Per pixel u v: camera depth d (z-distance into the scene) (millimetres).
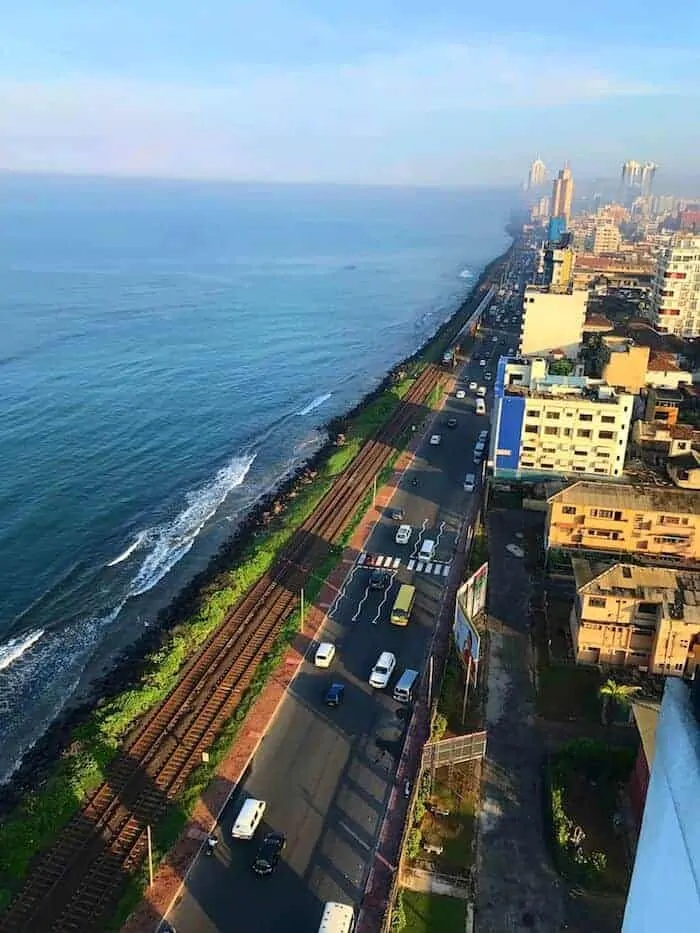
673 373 161375
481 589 77562
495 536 99312
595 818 55062
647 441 121562
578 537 90125
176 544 104125
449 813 55719
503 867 51500
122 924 47156
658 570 72562
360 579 88625
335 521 104312
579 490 90125
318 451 138875
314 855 52344
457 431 143500
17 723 70250
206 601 84062
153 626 84125
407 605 80062
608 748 59375
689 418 142250
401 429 144375
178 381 182500
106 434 144250
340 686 68312
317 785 58438
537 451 111250
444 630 78688
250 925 47375
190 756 61656
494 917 47969
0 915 48062
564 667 72000
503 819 55375
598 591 70125
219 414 160500
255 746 62406
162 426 150875
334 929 45625
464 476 120625
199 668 73500
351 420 153875
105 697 71250
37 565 97375
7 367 184125
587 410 107875
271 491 122000
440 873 50781
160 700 69062
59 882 50406
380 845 53281
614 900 49156
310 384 187875
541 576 89062
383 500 111125
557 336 168750
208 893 49469
